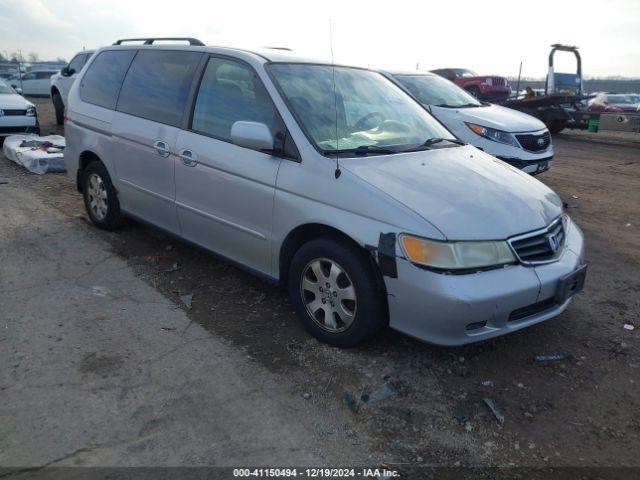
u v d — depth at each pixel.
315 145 3.55
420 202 3.18
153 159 4.60
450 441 2.79
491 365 3.46
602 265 5.25
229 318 3.93
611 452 2.76
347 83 4.34
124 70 5.18
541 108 15.85
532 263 3.22
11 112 10.66
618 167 11.01
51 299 4.09
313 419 2.90
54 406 2.91
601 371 3.46
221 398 3.04
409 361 3.43
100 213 5.57
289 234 3.61
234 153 3.90
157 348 3.51
